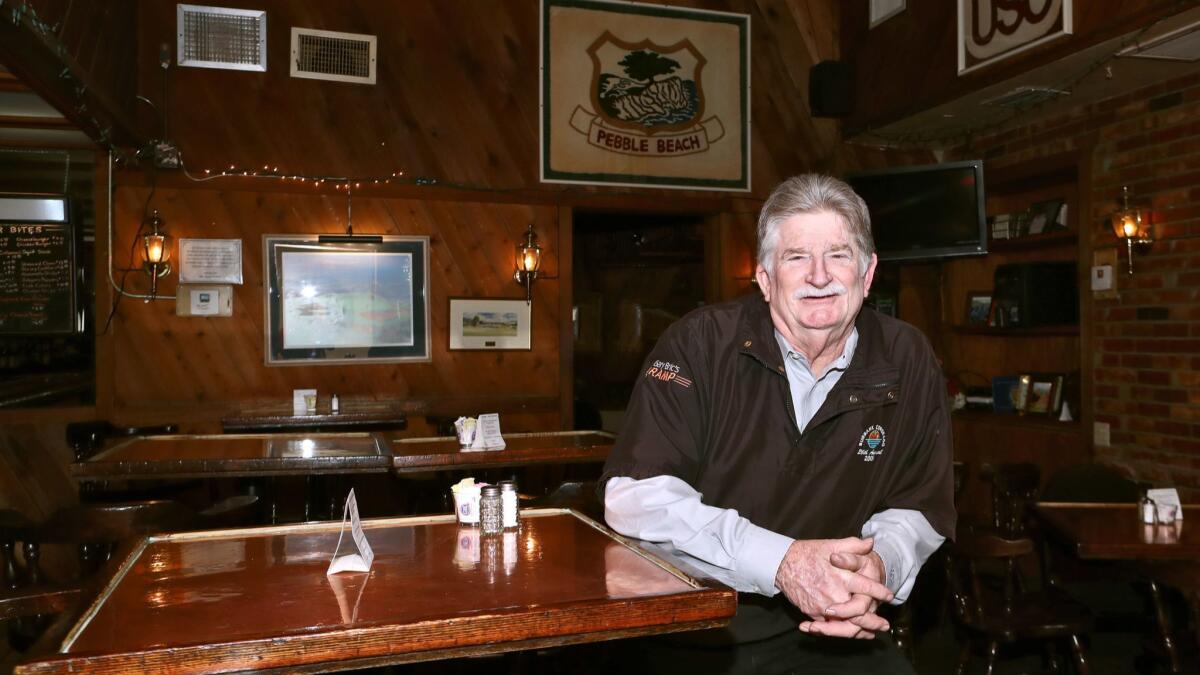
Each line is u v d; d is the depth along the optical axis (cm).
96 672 109
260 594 138
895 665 172
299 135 560
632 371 775
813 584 146
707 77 632
